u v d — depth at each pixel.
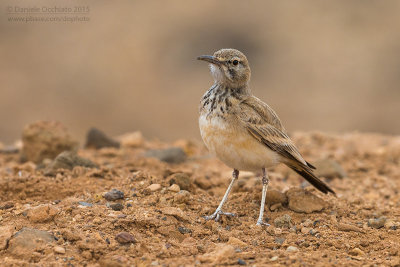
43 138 17.66
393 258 11.09
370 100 44.59
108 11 53.94
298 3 55.78
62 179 14.42
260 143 12.34
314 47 50.59
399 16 53.94
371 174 18.97
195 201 13.62
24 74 44.84
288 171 17.95
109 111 42.53
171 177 14.24
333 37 52.00
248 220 12.86
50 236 10.92
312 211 13.42
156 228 11.68
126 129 40.75
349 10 55.38
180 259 10.54
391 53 49.88
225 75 12.65
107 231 11.33
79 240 10.83
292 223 12.86
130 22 52.25
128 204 12.80
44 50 48.09
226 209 13.40
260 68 48.62
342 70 48.22
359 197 15.54
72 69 46.16
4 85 43.00
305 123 41.81
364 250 11.61
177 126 41.03
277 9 55.59
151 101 44.00
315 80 46.81
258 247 11.41
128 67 47.44
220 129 12.11
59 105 42.25
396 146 22.66
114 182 14.36
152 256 10.59
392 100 45.06
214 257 10.49
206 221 12.47
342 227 12.54
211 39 51.28
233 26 52.69
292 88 46.16
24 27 50.22
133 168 16.03
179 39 50.84
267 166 12.80
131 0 55.69
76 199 12.93
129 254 10.59
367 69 47.66
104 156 18.97
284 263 10.45
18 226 11.40
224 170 18.12
